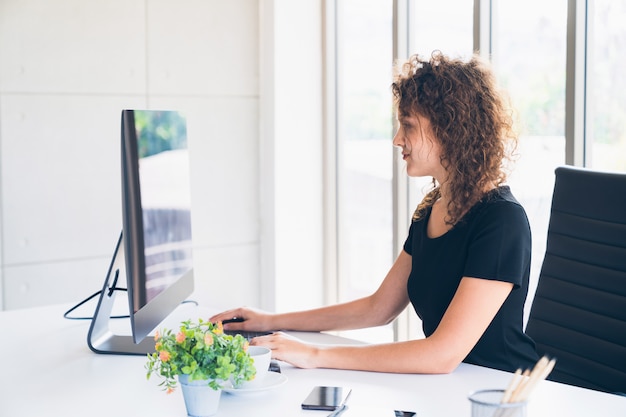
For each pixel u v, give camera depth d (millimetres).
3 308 3334
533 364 1856
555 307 1986
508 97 1933
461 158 1852
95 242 3547
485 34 3314
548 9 3049
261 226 4105
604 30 2836
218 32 3871
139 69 3635
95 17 3494
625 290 1862
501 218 1802
